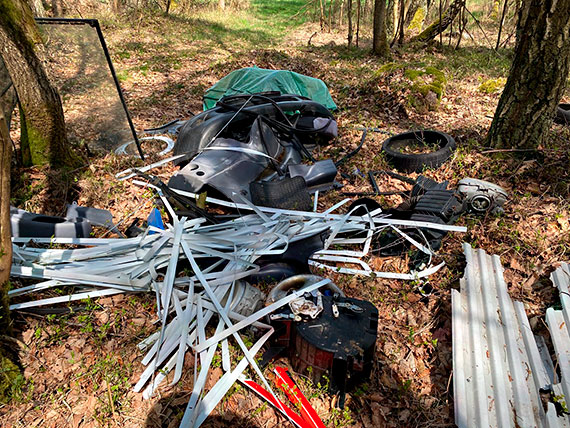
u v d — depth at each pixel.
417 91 8.35
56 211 4.71
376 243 4.32
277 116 6.29
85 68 5.65
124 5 19.28
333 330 2.87
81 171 5.44
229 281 3.37
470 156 5.86
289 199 4.58
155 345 3.06
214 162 4.97
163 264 3.54
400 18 16.36
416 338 3.40
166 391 2.88
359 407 2.88
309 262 4.01
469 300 3.46
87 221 4.21
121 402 2.80
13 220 3.94
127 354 3.11
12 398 2.77
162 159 6.19
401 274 3.90
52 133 5.23
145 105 8.88
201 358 2.97
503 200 4.64
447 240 4.41
